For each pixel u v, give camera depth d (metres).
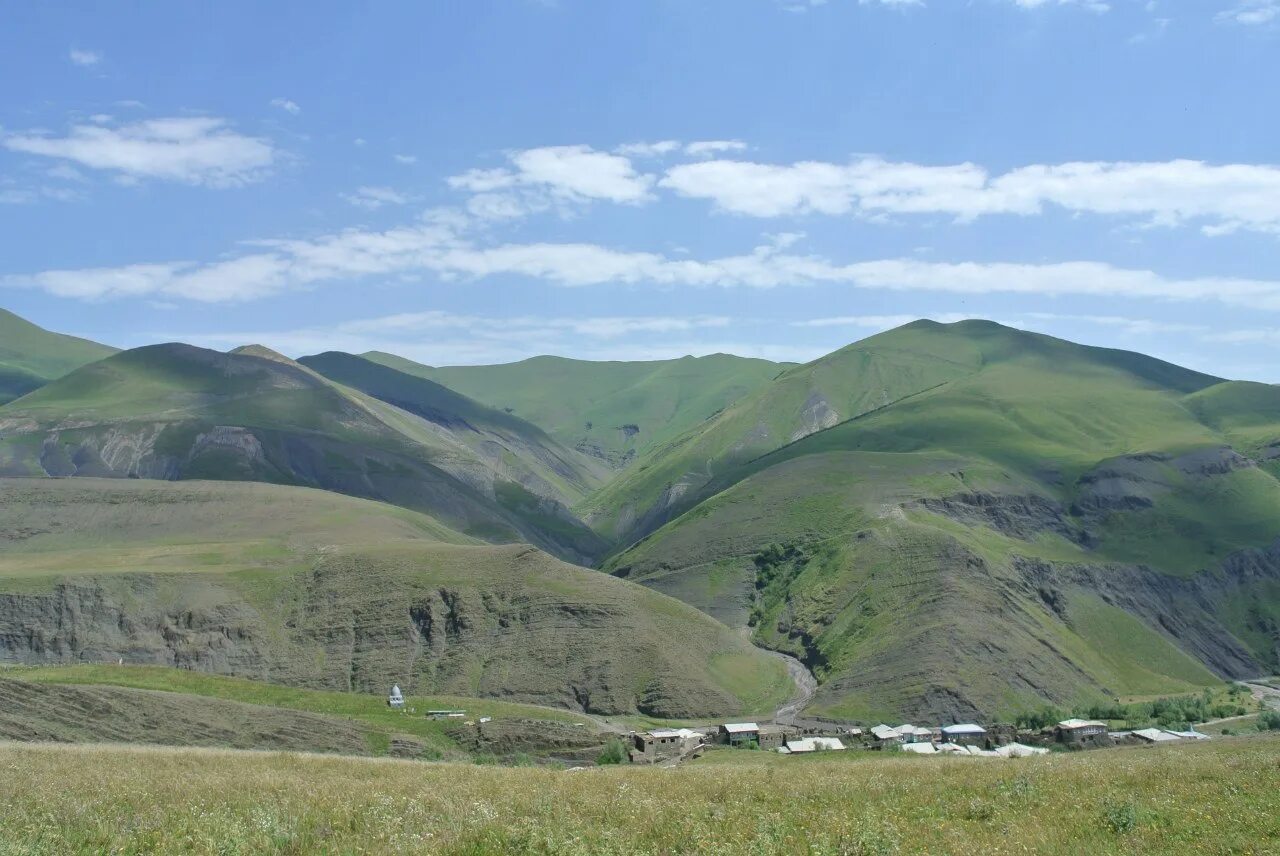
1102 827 25.27
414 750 102.06
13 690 92.44
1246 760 36.06
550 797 30.78
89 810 28.81
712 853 22.53
